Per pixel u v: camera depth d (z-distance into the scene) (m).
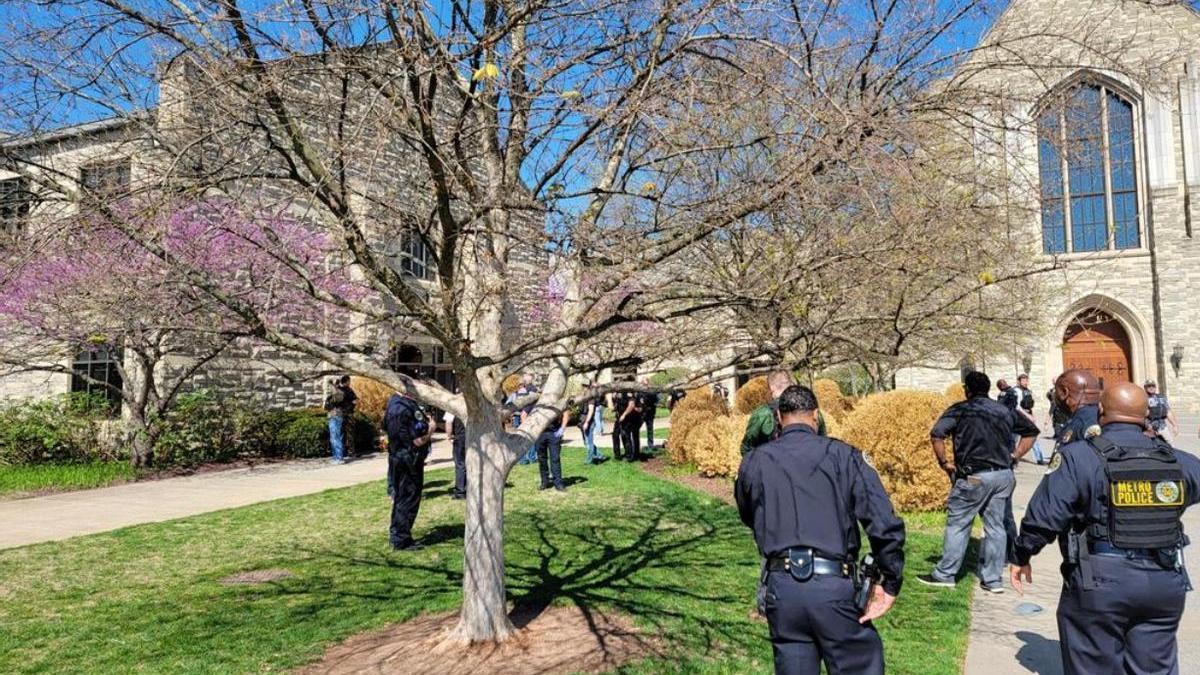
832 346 5.47
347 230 3.79
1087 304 29.14
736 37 3.65
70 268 6.95
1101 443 3.42
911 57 3.97
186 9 3.62
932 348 11.09
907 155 3.52
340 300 4.32
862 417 9.78
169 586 6.42
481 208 3.73
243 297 4.46
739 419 12.90
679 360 6.30
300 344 4.43
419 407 7.71
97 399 15.23
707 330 5.24
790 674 3.10
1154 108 28.81
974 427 6.06
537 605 5.63
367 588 6.27
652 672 4.29
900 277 4.98
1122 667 3.40
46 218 3.97
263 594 6.14
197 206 4.06
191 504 10.71
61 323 10.27
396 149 4.48
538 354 5.38
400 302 4.03
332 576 6.67
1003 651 4.72
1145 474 3.29
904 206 3.83
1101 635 3.38
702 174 4.17
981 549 6.18
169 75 4.01
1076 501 3.41
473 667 4.42
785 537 3.13
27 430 13.98
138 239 3.59
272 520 9.36
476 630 4.78
